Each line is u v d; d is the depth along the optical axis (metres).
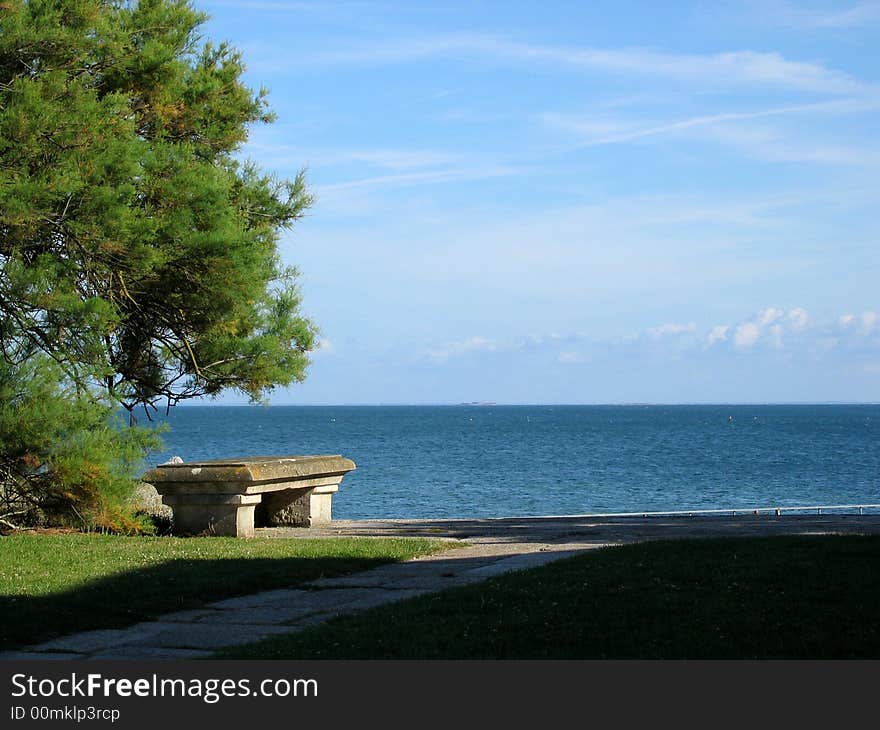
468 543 13.91
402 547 13.17
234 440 97.88
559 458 67.31
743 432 127.19
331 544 13.49
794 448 82.56
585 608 8.30
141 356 17.42
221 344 16.70
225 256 15.05
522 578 9.85
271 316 17.36
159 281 15.75
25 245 14.17
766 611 7.97
